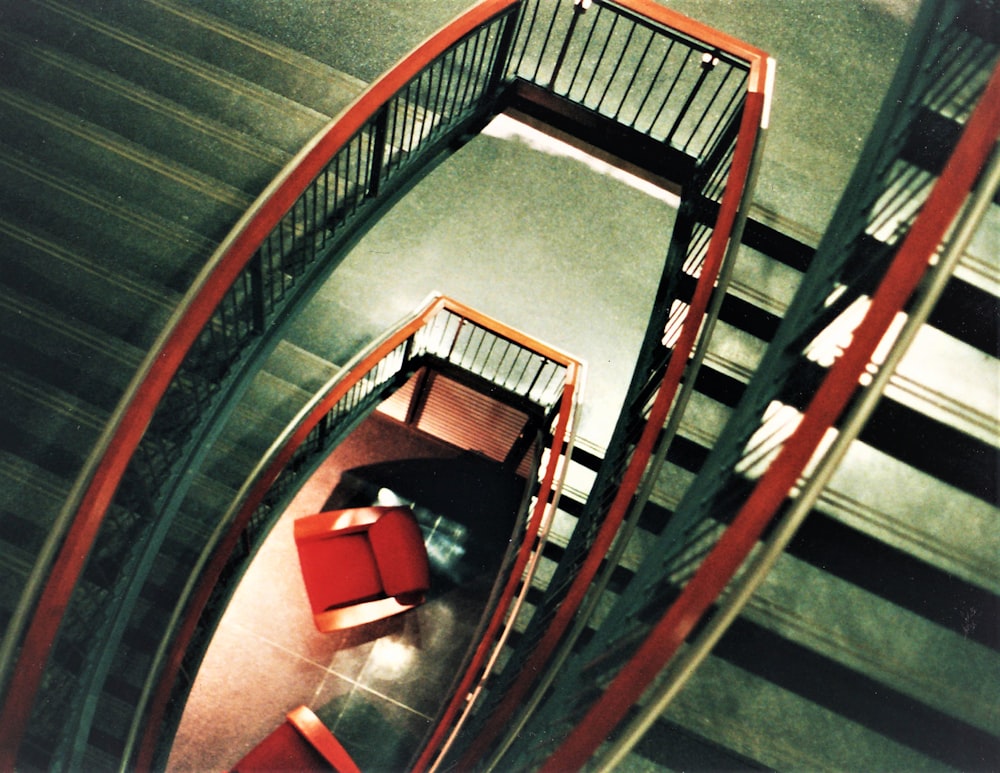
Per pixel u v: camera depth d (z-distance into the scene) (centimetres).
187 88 428
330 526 687
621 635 346
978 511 332
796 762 306
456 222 634
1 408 351
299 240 419
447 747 526
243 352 409
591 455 599
